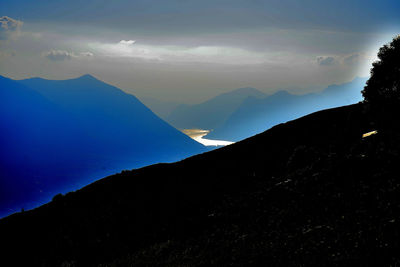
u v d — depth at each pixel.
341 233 18.39
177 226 33.16
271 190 31.97
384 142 34.34
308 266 15.88
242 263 18.67
